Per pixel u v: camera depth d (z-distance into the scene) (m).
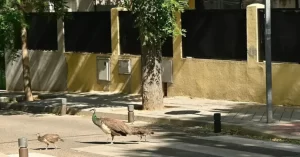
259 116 17.42
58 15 24.78
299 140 14.19
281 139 14.48
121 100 22.55
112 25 24.70
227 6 23.64
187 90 22.17
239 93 20.56
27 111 22.66
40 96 25.41
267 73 16.20
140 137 14.94
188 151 13.24
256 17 19.92
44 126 18.14
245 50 20.45
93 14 25.55
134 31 23.95
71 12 26.08
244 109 18.91
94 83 25.66
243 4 23.25
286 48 19.31
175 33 19.14
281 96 19.38
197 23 21.84
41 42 27.88
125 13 24.22
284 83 19.28
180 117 17.75
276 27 19.50
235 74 20.62
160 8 18.64
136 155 12.94
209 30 21.48
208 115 17.95
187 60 22.08
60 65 27.02
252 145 13.87
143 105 19.61
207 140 14.67
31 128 17.80
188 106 20.02
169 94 22.81
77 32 26.30
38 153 13.55
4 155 13.54
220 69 21.08
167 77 22.80
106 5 27.30
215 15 21.25
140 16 19.00
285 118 16.92
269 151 13.07
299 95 18.94
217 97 21.25
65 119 19.75
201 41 21.78
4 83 30.58
